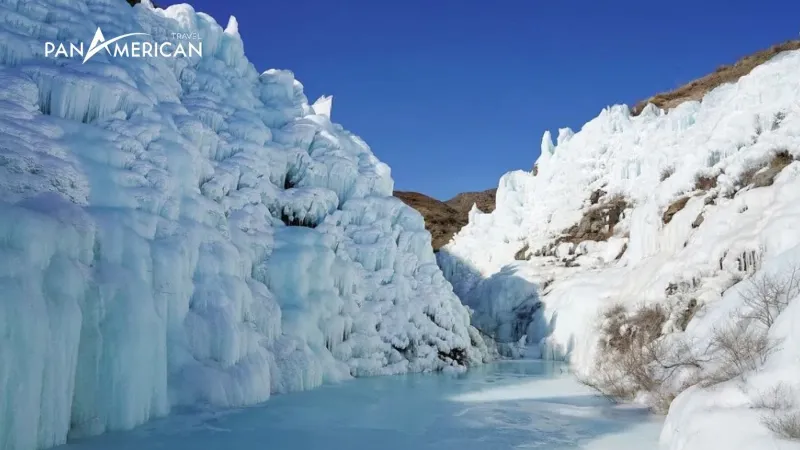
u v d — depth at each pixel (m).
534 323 30.70
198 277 13.98
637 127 36.66
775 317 10.80
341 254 21.36
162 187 13.95
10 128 11.23
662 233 26.73
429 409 14.62
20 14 15.34
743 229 19.11
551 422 13.07
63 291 9.22
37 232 9.10
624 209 34.69
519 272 34.72
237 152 19.95
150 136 14.84
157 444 9.90
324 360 18.00
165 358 11.62
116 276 10.66
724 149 26.41
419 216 26.08
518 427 12.57
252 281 16.58
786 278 11.82
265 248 18.22
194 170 15.88
